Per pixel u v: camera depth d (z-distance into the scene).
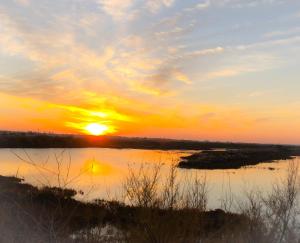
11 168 39.16
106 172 29.36
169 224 5.93
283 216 6.71
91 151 109.56
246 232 6.29
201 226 6.19
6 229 5.31
